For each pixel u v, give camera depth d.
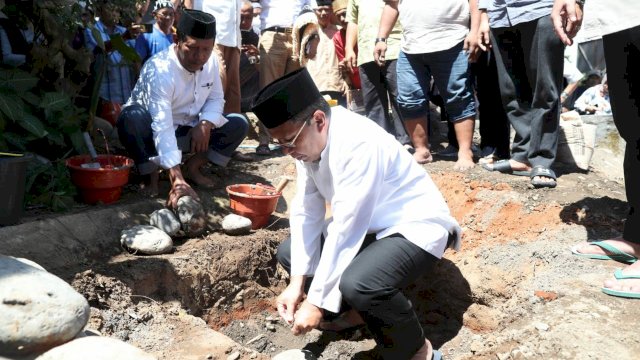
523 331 3.26
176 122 4.87
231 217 4.57
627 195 3.64
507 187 4.80
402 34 5.41
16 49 4.61
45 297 2.65
